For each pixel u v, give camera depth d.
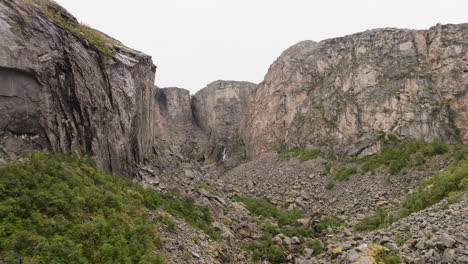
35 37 21.23
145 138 36.34
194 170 48.03
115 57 28.27
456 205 22.95
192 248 20.75
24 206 15.27
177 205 27.70
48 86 21.47
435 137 44.22
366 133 51.28
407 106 48.75
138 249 16.50
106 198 19.16
